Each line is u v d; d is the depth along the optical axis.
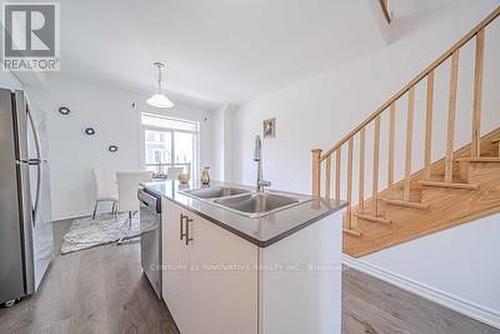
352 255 2.19
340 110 3.04
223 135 5.34
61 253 2.45
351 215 2.29
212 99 4.83
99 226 3.37
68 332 1.36
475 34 1.52
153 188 1.89
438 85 2.16
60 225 3.41
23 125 1.60
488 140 1.86
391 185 2.02
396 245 1.87
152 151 5.00
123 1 2.06
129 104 4.45
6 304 1.56
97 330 1.38
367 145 2.72
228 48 2.72
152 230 1.72
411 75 2.35
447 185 1.58
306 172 3.57
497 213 1.40
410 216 1.78
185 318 1.25
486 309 1.44
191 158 5.64
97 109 4.09
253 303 0.77
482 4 1.94
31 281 1.66
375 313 1.55
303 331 0.96
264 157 4.41
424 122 2.24
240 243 0.83
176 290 1.37
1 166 1.54
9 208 1.57
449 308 1.59
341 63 2.98
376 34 2.33
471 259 1.50
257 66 3.15
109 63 3.28
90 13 2.24
